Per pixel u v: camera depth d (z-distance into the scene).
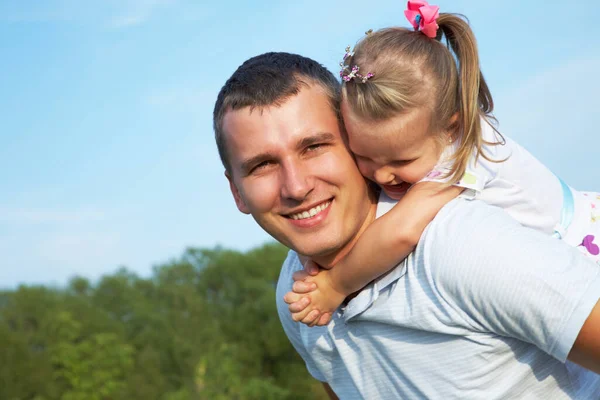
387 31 2.97
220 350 20.11
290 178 2.55
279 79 2.60
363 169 2.71
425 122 2.72
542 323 2.04
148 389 18.42
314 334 2.83
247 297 22.27
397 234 2.39
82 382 17.69
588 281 2.02
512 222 2.23
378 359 2.56
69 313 18.83
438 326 2.28
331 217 2.65
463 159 2.58
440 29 2.95
